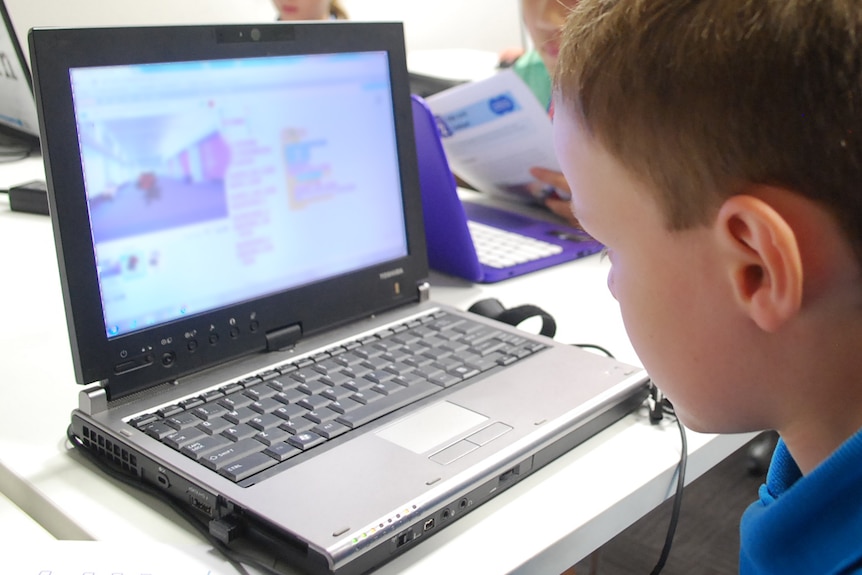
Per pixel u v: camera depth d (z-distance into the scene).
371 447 0.58
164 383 0.67
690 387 0.45
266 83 0.75
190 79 0.70
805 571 0.42
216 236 0.71
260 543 0.52
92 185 0.64
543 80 1.23
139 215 0.66
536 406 0.64
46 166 0.61
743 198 0.38
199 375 0.68
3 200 1.29
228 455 0.57
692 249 0.42
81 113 0.63
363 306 0.80
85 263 0.62
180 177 0.69
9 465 0.62
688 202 0.41
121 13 1.39
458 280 1.00
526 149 1.12
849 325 0.41
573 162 0.46
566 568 0.55
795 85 0.37
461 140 1.17
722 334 0.43
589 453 0.63
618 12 0.42
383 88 0.83
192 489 0.55
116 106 0.65
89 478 0.61
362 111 0.82
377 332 0.77
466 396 0.65
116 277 0.65
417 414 0.63
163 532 0.55
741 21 0.38
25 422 0.68
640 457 0.63
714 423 0.46
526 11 1.18
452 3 2.29
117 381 0.64
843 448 0.41
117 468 0.61
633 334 0.47
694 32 0.39
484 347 0.74
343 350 0.73
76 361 0.62
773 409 0.45
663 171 0.41
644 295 0.45
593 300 0.93
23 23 1.29
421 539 0.53
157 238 0.67
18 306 0.92
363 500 0.52
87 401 0.62
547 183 1.16
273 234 0.75
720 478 1.51
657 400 0.67
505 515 0.56
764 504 0.50
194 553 0.52
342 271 0.79
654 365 0.47
